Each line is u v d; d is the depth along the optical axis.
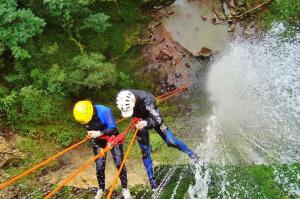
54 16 9.52
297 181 7.61
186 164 8.05
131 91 6.12
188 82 10.35
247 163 8.19
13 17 8.27
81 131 8.94
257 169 7.93
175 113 9.73
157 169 7.94
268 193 7.38
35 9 9.34
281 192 7.41
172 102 10.00
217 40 10.98
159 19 11.18
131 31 10.66
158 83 10.27
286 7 11.15
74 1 9.16
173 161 8.22
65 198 7.28
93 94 9.59
